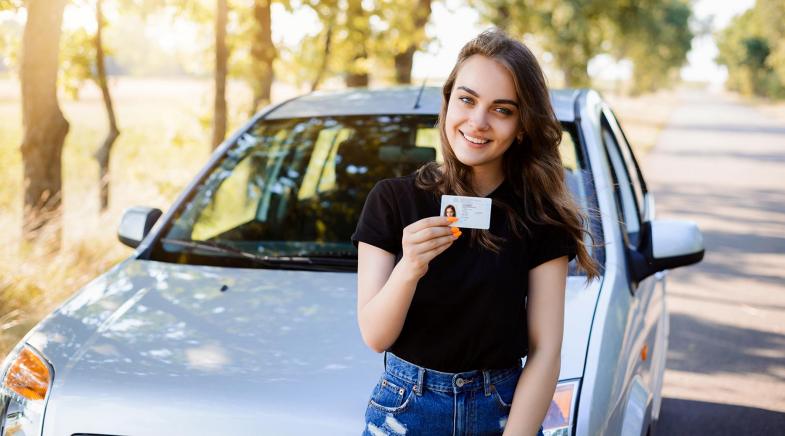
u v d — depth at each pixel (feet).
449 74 5.78
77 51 25.40
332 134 11.80
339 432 6.76
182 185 26.55
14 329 15.24
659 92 419.74
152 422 7.06
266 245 10.61
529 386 5.63
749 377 16.25
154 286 9.27
